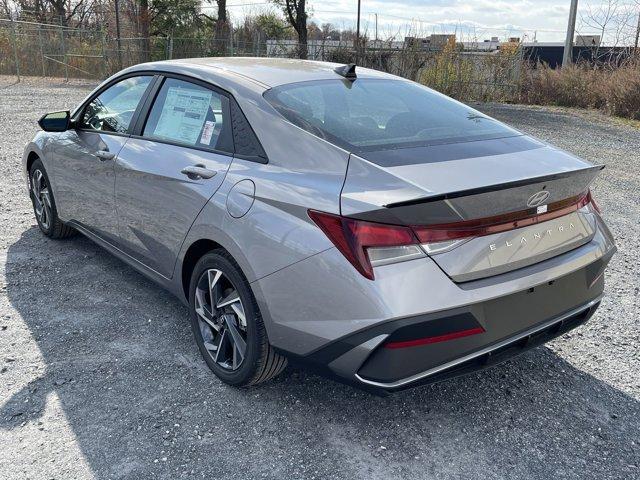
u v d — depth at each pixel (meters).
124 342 3.51
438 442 2.74
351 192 2.44
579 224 2.89
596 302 3.02
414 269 2.33
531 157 2.79
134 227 3.69
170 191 3.27
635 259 5.30
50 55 24.05
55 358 3.31
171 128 3.52
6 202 6.17
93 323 3.72
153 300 4.07
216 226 2.92
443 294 2.35
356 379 2.45
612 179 8.84
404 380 2.38
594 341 3.74
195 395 3.02
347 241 2.37
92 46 24.81
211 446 2.65
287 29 37.91
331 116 2.98
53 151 4.59
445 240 2.38
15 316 3.76
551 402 3.08
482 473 2.54
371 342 2.34
